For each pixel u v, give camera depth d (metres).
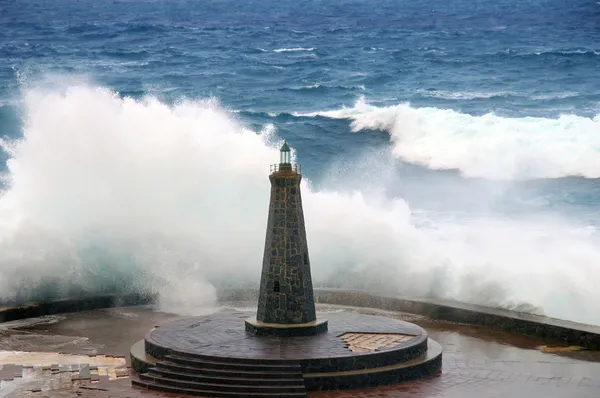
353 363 37.41
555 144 84.56
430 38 180.25
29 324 47.62
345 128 94.00
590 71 129.25
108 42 173.50
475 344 44.16
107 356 41.69
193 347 38.53
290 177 40.06
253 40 178.88
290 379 36.34
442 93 115.50
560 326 44.78
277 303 40.31
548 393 37.03
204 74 130.25
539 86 119.06
